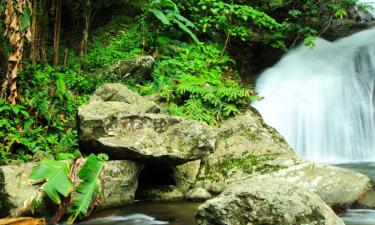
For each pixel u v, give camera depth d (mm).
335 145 10094
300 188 4484
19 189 5277
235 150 7262
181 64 10188
